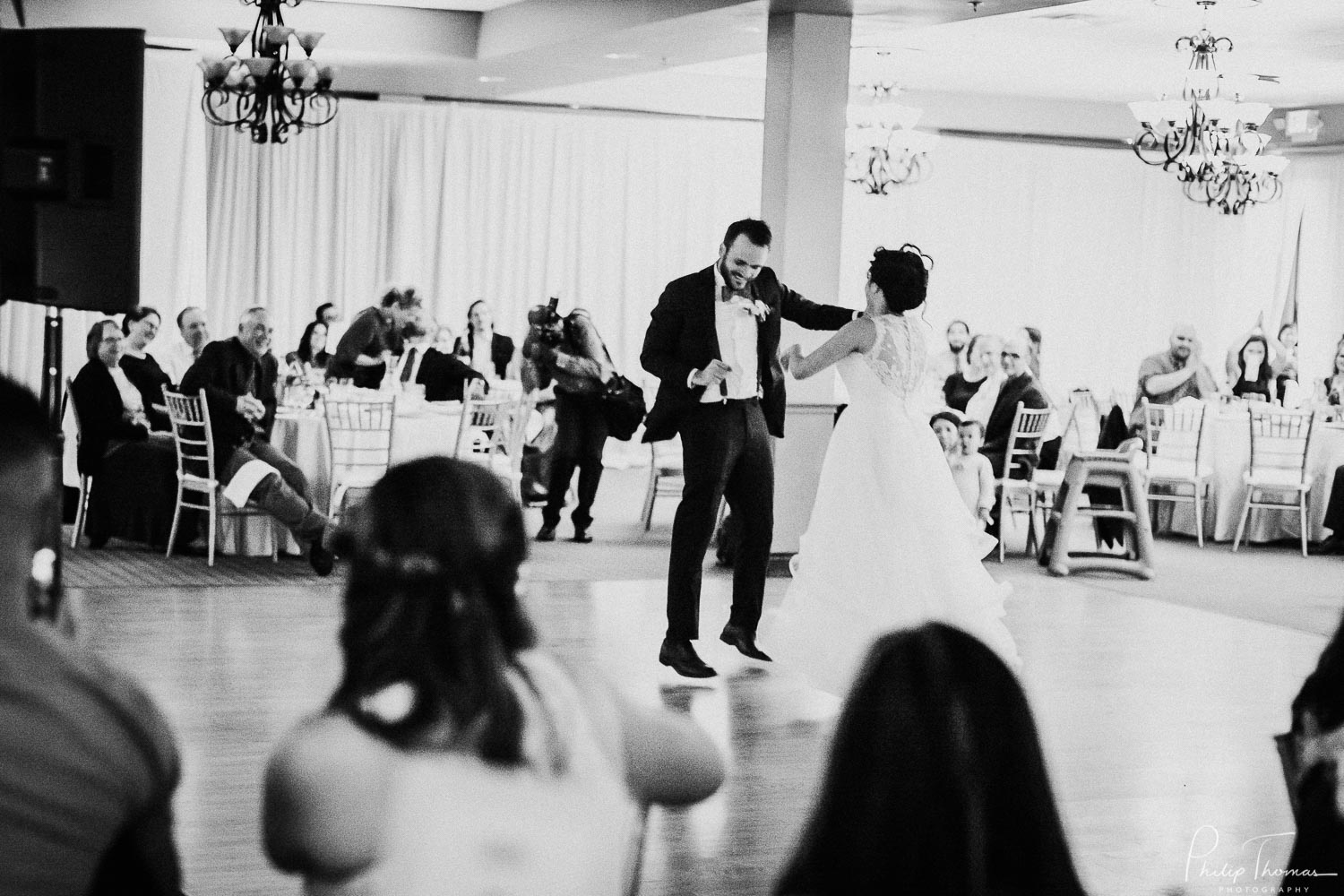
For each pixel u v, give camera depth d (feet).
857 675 4.88
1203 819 14.92
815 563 18.79
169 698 18.21
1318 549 36.27
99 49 12.07
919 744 4.58
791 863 4.72
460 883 4.89
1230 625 25.41
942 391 40.40
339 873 4.92
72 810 4.69
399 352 34.88
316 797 4.87
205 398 27.78
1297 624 25.89
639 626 23.58
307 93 30.58
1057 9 33.78
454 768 4.99
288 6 34.99
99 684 4.90
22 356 37.04
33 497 5.01
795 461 29.25
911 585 18.34
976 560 18.80
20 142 12.16
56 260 12.16
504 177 47.42
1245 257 50.85
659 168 48.49
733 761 16.43
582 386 32.48
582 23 33.73
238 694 18.48
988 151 50.57
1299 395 42.78
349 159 45.88
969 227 50.75
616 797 5.29
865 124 40.11
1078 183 51.24
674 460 34.71
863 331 18.54
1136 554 31.09
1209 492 37.32
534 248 47.91
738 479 19.83
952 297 50.90
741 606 20.06
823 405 29.25
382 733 4.99
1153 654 22.90
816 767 16.25
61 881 4.69
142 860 5.02
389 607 5.14
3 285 12.22
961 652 4.76
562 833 5.03
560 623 23.63
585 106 47.88
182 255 38.99
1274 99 46.88
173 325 38.86
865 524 18.49
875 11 28.37
